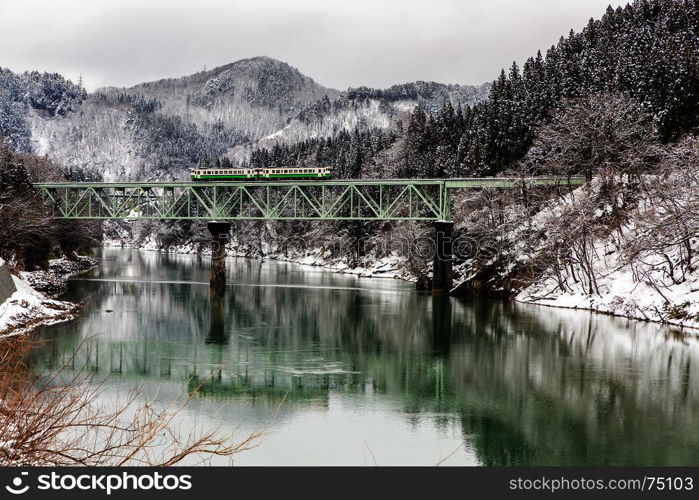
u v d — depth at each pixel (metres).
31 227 91.19
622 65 115.00
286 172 102.81
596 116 83.81
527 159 104.31
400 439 29.62
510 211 91.06
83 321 62.59
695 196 63.81
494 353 49.66
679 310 61.44
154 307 74.75
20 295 61.44
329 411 34.25
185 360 46.62
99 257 184.38
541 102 117.19
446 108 166.88
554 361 46.38
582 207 76.19
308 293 93.62
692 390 38.28
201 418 32.22
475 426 31.77
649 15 153.12
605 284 73.69
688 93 95.56
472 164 122.88
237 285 105.62
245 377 41.69
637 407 34.91
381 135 193.12
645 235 66.25
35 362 43.44
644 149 80.75
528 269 85.12
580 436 30.14
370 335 57.84
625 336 55.78
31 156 145.38
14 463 12.45
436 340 55.09
